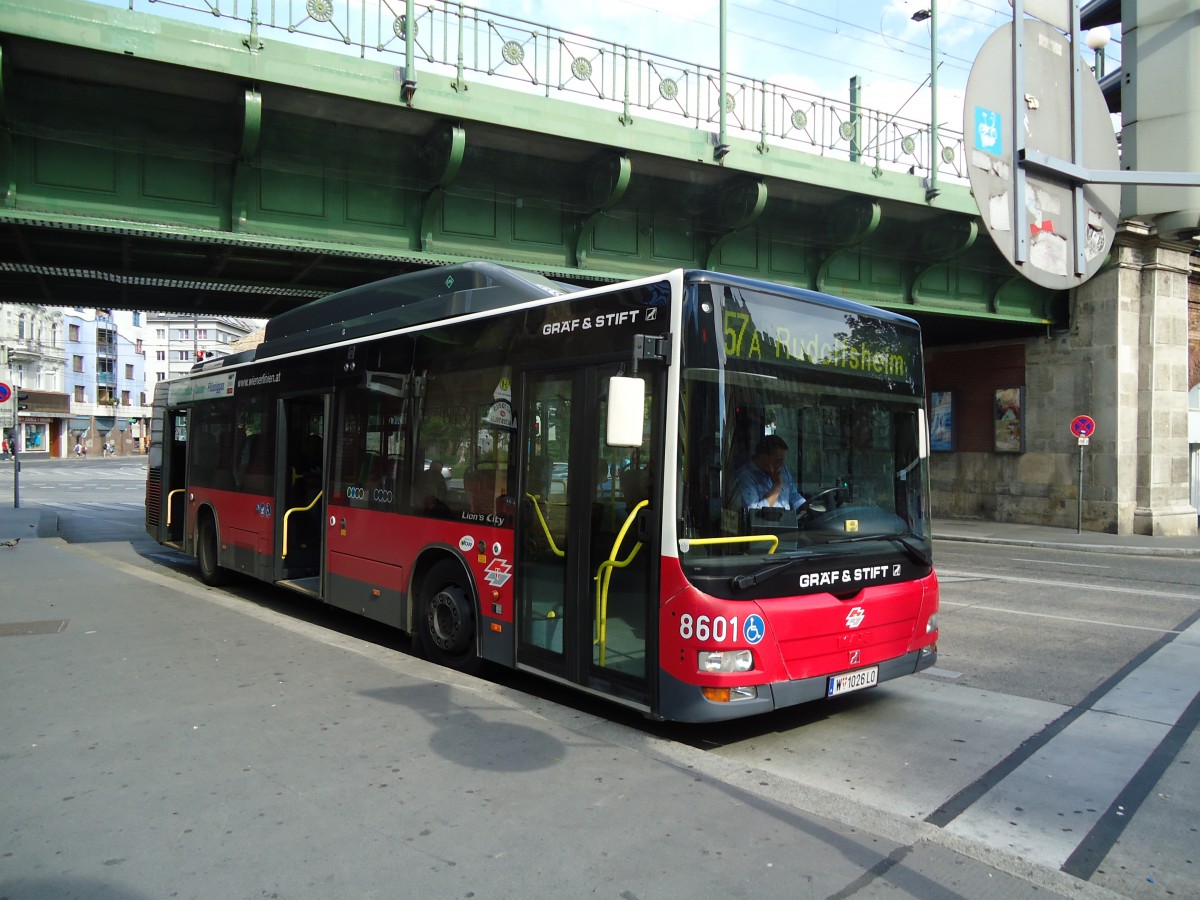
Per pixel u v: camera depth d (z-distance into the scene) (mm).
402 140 12453
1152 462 20734
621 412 4504
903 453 5680
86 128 10773
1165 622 9219
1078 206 5496
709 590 4574
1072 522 21672
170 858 3264
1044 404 22391
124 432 89875
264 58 10578
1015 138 5141
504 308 6203
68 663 6121
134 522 21672
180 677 5754
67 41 9609
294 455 9195
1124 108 6539
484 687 5598
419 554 6852
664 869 3236
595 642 5184
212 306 17812
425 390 6977
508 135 12500
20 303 17297
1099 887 3250
